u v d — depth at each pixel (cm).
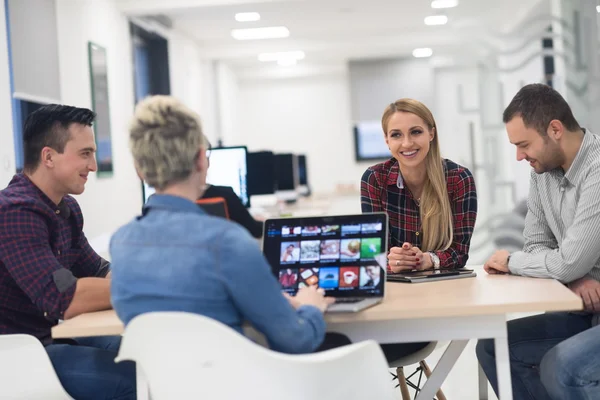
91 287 195
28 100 573
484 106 729
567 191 222
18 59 532
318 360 143
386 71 1387
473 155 739
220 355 141
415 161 248
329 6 956
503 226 704
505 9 969
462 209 253
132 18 858
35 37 564
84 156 219
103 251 495
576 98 652
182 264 148
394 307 174
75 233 236
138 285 151
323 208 747
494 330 179
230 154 432
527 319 235
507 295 181
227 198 260
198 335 139
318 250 194
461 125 1103
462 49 848
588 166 212
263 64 1438
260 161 657
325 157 1534
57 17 611
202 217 152
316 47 1221
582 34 652
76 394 201
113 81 770
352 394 152
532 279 207
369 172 265
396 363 237
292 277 192
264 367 142
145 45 1025
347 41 1216
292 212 694
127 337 142
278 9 954
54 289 196
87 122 221
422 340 183
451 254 241
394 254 231
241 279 146
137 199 832
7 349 186
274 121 1543
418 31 1189
